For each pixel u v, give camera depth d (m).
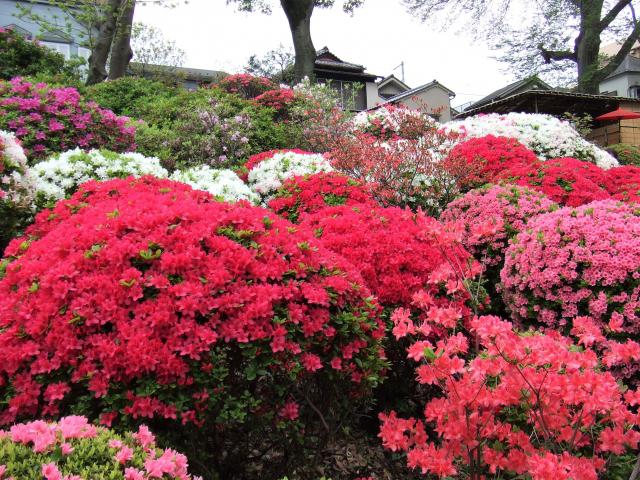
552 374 1.87
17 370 2.10
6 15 21.36
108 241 2.34
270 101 13.00
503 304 4.80
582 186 6.16
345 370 2.41
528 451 1.96
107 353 1.98
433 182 6.24
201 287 2.16
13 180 4.02
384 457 3.05
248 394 2.12
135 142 7.17
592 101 18.31
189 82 29.56
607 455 2.25
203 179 5.34
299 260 2.48
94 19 13.66
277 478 2.43
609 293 3.35
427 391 3.48
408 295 3.31
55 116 6.29
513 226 4.83
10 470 1.35
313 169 6.55
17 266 2.46
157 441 1.98
